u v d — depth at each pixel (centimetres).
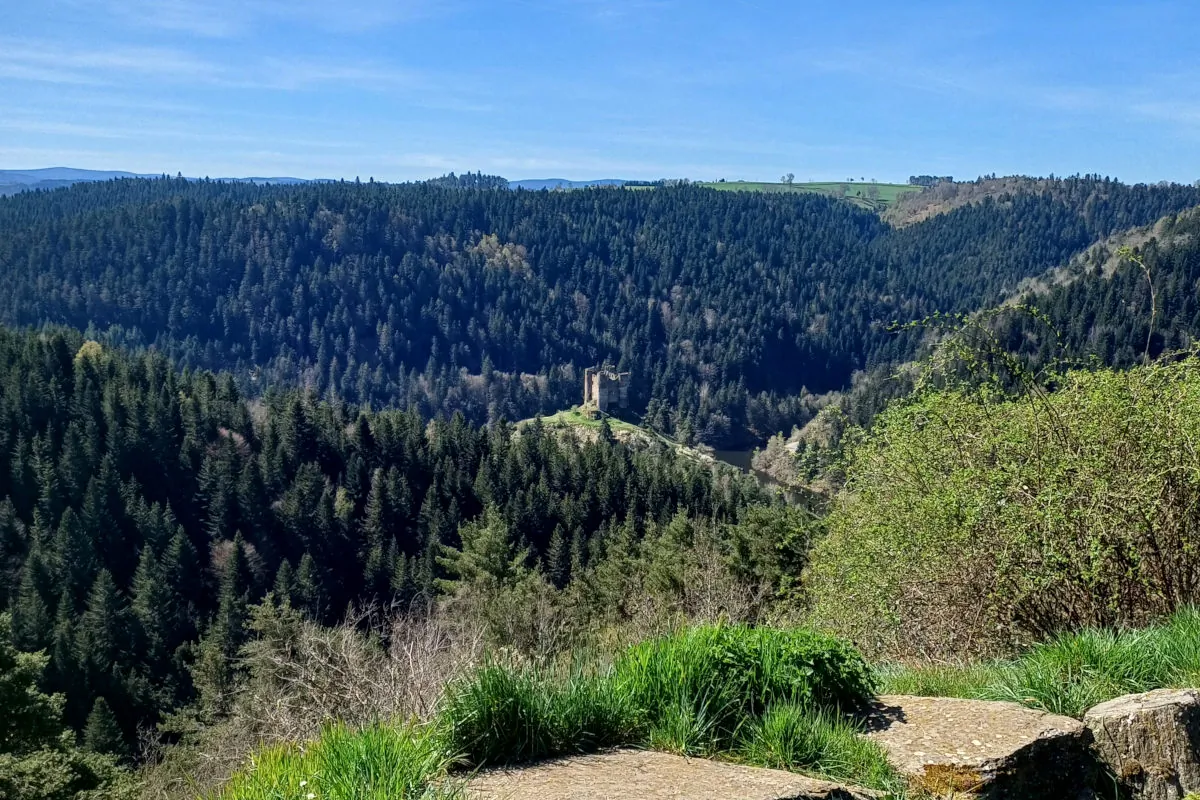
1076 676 393
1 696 1420
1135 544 542
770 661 352
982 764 302
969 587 625
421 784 264
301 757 283
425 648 684
